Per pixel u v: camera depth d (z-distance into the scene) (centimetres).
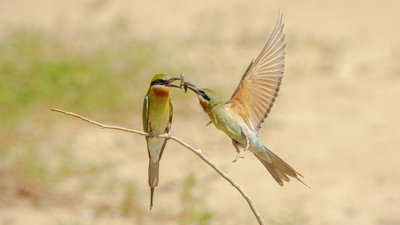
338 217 1045
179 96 1627
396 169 1205
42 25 2317
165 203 1096
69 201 1111
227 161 1276
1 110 1502
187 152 1319
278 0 2295
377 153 1281
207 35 2150
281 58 615
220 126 659
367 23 2069
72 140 1355
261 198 1123
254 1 2312
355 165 1236
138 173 1224
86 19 2334
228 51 2027
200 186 1163
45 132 1402
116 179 1188
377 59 1847
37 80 1623
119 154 1306
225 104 657
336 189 1147
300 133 1400
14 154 1268
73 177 1205
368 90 1652
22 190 1128
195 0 2361
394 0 2167
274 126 1448
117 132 1423
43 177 1185
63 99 1559
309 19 2150
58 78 1630
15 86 1596
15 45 1941
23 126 1437
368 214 1052
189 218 1033
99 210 1078
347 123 1450
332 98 1619
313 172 1216
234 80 1773
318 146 1329
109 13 2344
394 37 1970
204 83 1720
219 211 1073
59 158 1271
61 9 2416
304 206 1089
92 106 1542
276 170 664
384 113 1497
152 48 1959
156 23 2252
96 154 1299
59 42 2039
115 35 2164
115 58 1848
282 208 1078
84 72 1670
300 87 1712
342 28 2069
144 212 1069
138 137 1401
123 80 1662
